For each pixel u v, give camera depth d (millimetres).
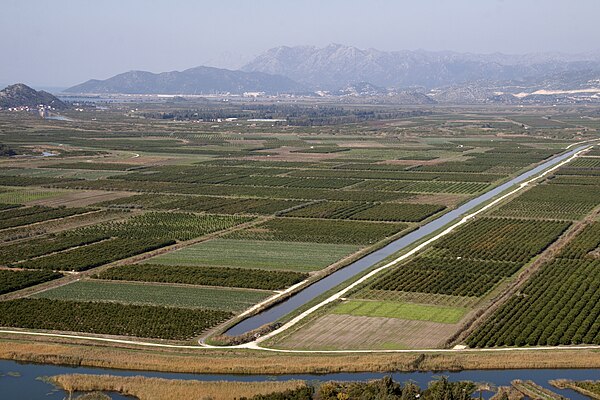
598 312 164625
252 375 135375
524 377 134375
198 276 192875
